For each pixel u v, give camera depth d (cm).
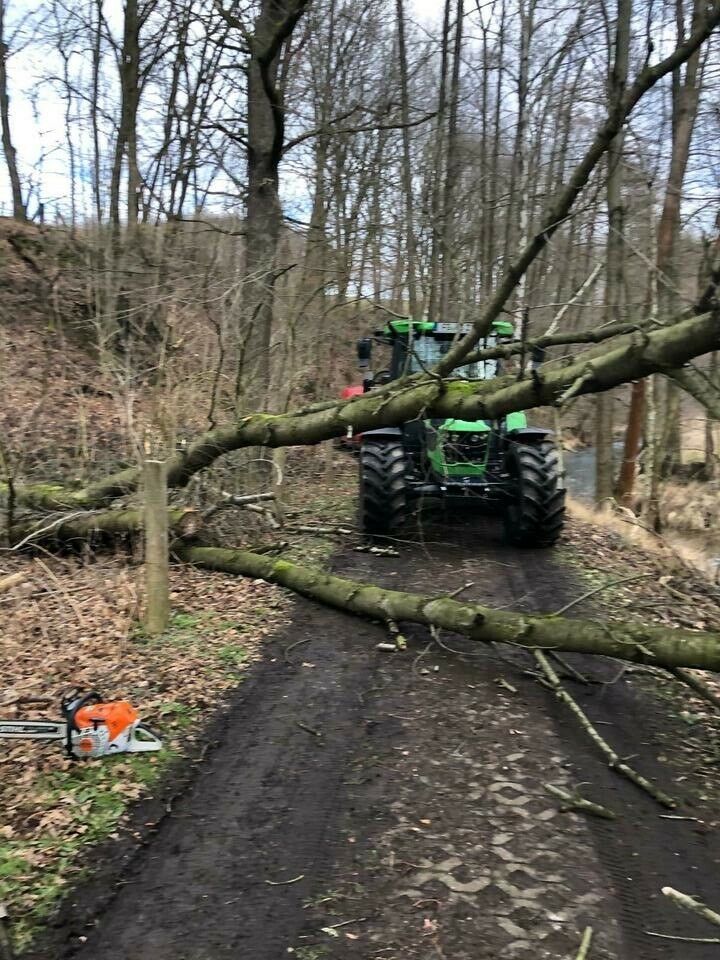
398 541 800
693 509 1079
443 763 390
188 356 827
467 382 531
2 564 686
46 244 1447
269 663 515
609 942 271
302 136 995
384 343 946
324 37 1551
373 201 1489
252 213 984
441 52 1473
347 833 332
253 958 263
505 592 663
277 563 645
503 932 274
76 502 723
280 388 877
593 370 417
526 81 1372
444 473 799
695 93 1036
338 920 281
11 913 283
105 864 313
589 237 1256
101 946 269
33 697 436
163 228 1109
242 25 924
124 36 1284
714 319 352
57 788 362
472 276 1415
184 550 701
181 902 291
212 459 681
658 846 327
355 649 541
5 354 1047
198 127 1039
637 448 1193
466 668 511
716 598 684
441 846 323
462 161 1525
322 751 404
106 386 948
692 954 266
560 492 770
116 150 1338
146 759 392
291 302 916
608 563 775
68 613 577
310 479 1187
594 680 498
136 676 477
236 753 402
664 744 420
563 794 361
